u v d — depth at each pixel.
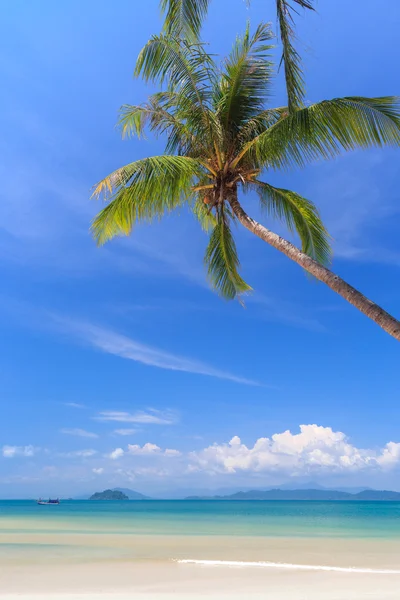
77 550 16.75
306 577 11.55
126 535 22.89
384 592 9.59
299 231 11.23
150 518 40.34
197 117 10.12
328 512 59.28
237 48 10.42
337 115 8.44
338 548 17.80
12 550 16.72
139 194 9.34
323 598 8.90
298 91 8.49
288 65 8.17
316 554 15.96
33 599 8.65
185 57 9.84
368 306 7.50
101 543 19.11
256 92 10.54
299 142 8.79
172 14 9.25
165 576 11.57
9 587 10.01
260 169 10.04
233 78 10.41
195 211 12.18
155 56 9.82
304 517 43.31
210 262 11.44
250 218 9.70
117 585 10.34
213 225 12.45
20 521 35.12
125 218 9.94
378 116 8.27
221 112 10.48
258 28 10.31
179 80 9.95
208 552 16.38
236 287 11.67
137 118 10.72
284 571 12.46
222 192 10.05
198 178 10.30
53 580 10.91
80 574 11.75
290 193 10.70
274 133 8.93
